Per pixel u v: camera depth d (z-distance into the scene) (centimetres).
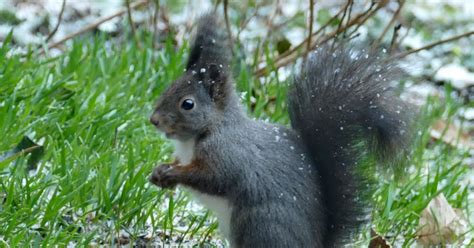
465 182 1127
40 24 1667
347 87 825
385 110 818
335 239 812
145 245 878
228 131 808
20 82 1126
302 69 851
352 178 813
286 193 782
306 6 1780
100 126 1054
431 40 1717
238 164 791
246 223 783
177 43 1483
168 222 915
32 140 980
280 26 1489
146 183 957
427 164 1138
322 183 812
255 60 1324
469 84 1548
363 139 820
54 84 1096
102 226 875
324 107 821
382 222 947
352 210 812
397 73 839
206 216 896
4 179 906
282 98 1202
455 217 957
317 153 817
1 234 816
